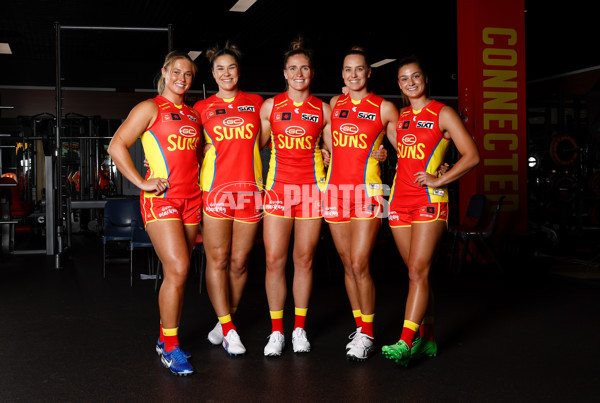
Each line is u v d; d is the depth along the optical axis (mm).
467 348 3244
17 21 10422
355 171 3035
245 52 13023
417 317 2783
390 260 6910
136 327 3744
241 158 3045
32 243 9828
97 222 10516
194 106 3127
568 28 10961
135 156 9281
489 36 6809
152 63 14180
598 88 7566
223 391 2576
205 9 9758
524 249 6535
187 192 2908
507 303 4430
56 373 2818
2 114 14188
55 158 7562
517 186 6914
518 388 2604
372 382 2686
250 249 3178
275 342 3100
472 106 6824
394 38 11727
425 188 2850
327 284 5301
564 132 12133
